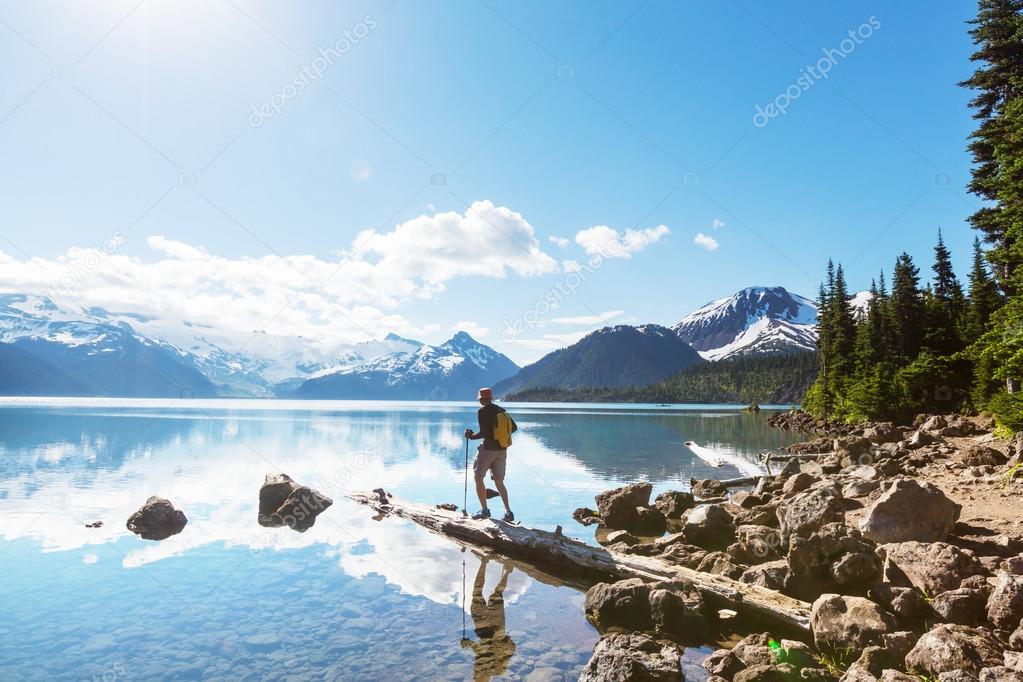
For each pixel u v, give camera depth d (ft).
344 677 19.77
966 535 30.50
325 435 144.87
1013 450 58.08
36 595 28.09
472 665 20.79
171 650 21.93
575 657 21.53
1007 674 16.19
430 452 100.73
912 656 19.04
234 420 227.81
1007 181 74.33
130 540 38.78
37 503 50.21
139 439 121.60
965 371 149.38
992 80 103.04
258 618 25.31
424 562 34.53
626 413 380.99
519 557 35.83
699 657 21.70
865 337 206.69
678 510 48.26
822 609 22.41
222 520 45.44
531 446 112.98
